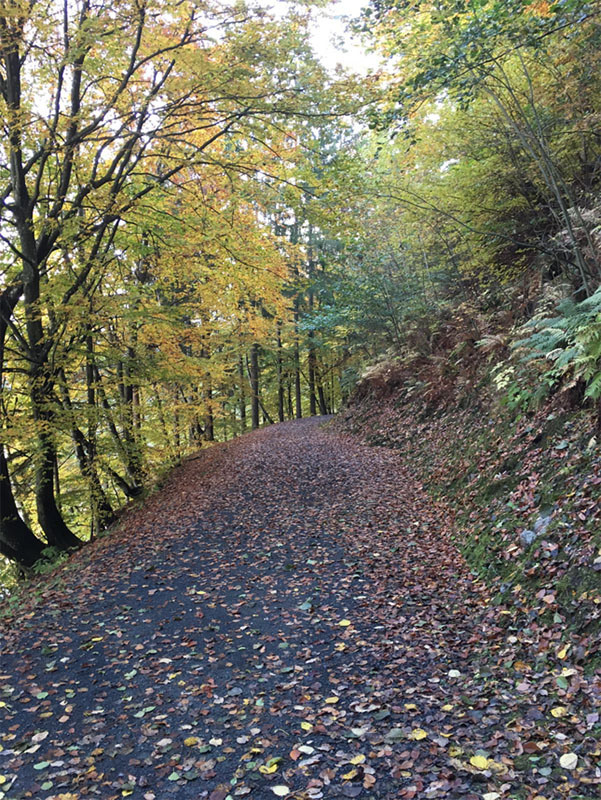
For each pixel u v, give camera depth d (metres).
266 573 7.02
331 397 37.31
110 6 8.55
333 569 6.93
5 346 10.92
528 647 4.35
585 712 3.42
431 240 13.31
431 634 5.01
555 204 9.93
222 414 22.16
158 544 8.68
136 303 11.95
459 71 6.83
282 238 13.29
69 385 12.23
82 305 9.98
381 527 8.36
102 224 10.35
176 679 4.59
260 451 16.67
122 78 9.80
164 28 9.50
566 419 6.84
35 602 6.72
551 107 8.44
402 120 7.53
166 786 3.29
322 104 9.06
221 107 9.88
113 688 4.49
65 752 3.65
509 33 6.36
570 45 7.34
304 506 9.99
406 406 14.62
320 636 5.23
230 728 3.86
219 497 11.44
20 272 10.54
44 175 11.61
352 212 10.61
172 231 11.71
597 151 9.00
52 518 11.25
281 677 4.54
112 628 5.68
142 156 10.38
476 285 13.20
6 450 12.37
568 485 5.79
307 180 10.09
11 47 8.78
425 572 6.46
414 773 3.21
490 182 10.17
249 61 8.82
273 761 3.43
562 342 6.96
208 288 13.30
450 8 6.57
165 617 5.90
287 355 31.08
